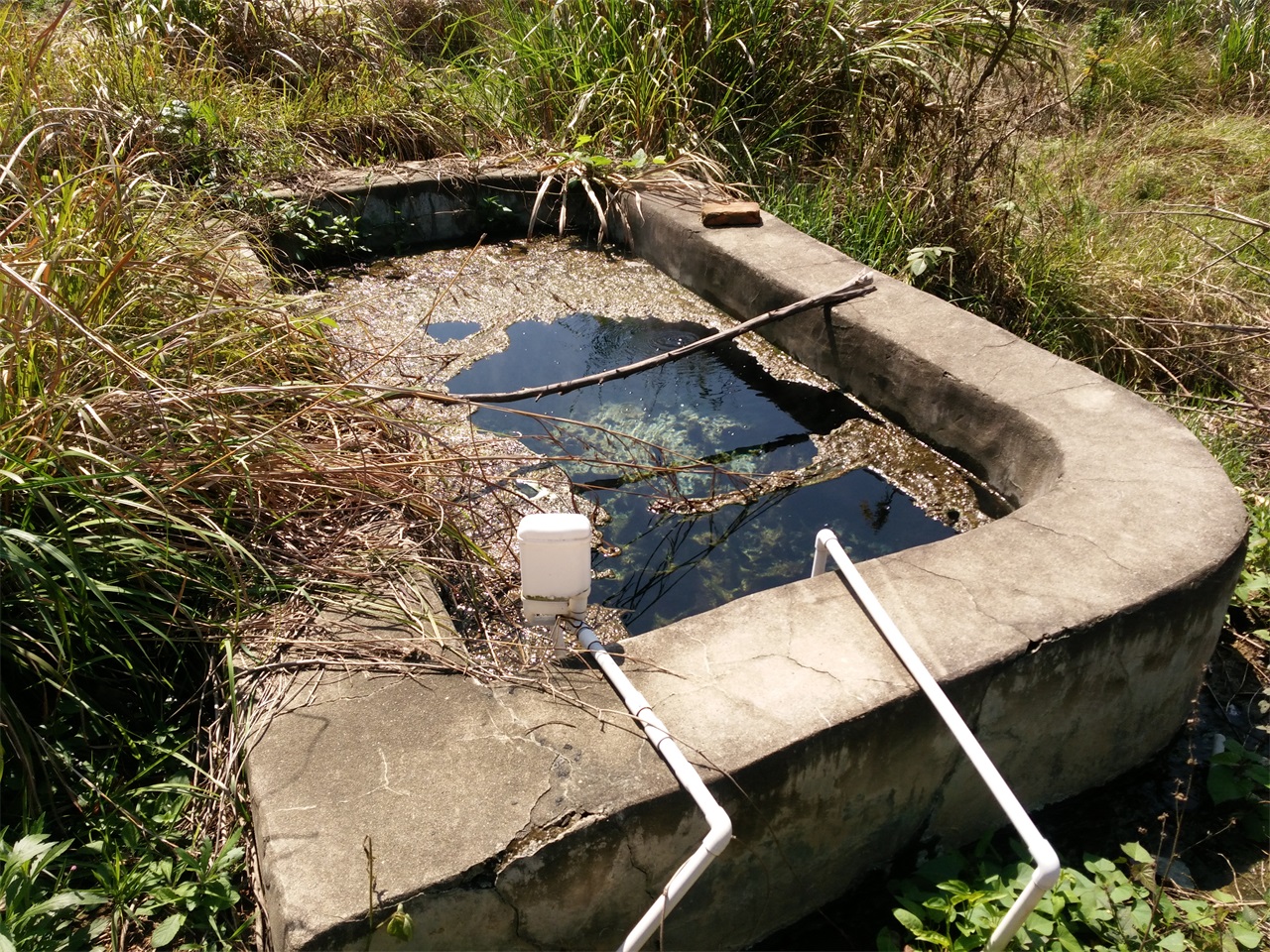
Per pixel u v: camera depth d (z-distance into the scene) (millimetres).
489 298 4391
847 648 2016
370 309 4223
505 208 4965
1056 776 2266
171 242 3062
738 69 5352
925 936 1880
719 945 1964
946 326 3424
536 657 2049
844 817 1974
